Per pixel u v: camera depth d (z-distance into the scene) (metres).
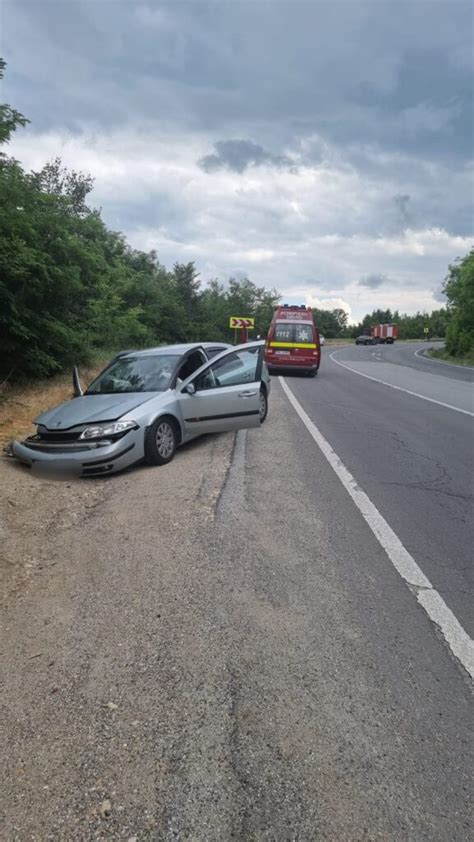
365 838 1.87
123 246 29.95
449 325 42.78
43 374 12.02
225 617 3.24
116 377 7.56
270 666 2.79
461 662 2.84
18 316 10.59
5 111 9.30
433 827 1.91
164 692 2.60
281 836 1.87
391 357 37.72
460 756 2.23
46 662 2.86
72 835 1.89
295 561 3.99
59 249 11.48
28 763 2.20
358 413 11.05
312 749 2.25
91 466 5.96
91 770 2.16
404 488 5.84
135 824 1.92
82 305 14.48
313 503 5.26
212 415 7.41
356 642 3.00
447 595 3.54
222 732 2.35
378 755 2.23
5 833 1.89
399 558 4.07
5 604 3.45
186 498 5.34
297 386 16.53
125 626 3.17
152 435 6.39
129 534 4.51
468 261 38.22
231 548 4.19
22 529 4.64
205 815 1.95
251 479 6.02
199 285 40.19
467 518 4.98
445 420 10.28
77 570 3.89
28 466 6.36
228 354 7.77
